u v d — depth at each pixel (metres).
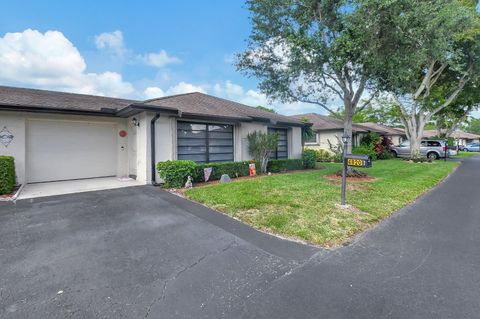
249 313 2.31
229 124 11.03
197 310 2.35
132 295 2.57
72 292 2.59
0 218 4.80
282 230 4.35
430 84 17.05
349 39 7.40
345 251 3.64
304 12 8.40
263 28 8.68
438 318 2.25
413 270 3.11
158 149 8.68
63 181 8.93
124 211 5.39
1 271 2.97
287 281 2.85
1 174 6.55
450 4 8.76
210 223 4.73
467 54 14.73
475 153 33.78
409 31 7.15
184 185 8.09
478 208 5.96
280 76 9.66
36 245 3.68
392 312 2.33
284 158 13.95
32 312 2.28
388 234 4.31
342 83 9.52
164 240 3.95
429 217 5.26
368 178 9.71
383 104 33.16
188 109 9.47
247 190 7.15
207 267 3.16
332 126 20.86
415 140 18.20
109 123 10.06
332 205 5.83
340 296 2.57
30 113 8.12
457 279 2.90
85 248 3.62
